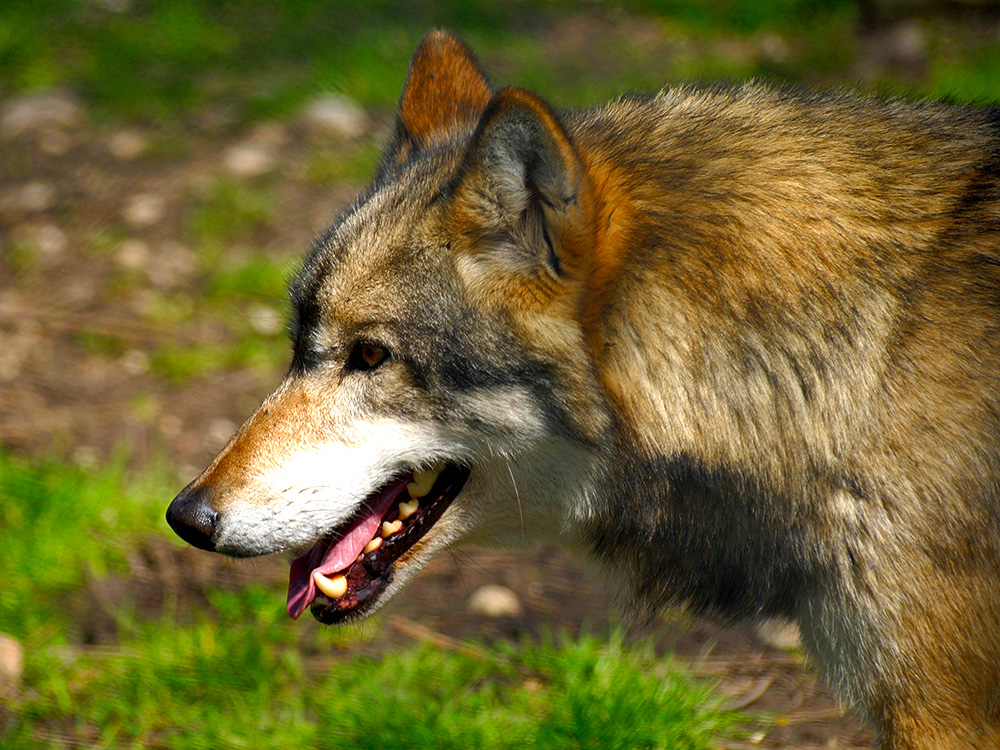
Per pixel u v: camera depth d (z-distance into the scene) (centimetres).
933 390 536
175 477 991
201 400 1127
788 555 569
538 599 870
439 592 878
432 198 586
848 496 544
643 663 769
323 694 742
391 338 584
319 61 1827
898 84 1773
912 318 545
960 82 1712
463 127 701
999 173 570
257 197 1476
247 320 1259
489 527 628
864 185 572
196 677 752
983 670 536
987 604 531
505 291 568
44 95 1742
